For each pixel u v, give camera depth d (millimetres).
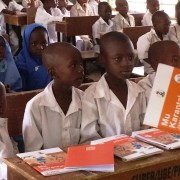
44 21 4426
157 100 982
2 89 1266
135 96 1326
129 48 1277
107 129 1311
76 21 4160
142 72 2719
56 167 903
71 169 889
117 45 1265
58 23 4211
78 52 1304
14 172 940
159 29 3307
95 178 874
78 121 1325
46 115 1300
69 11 5625
